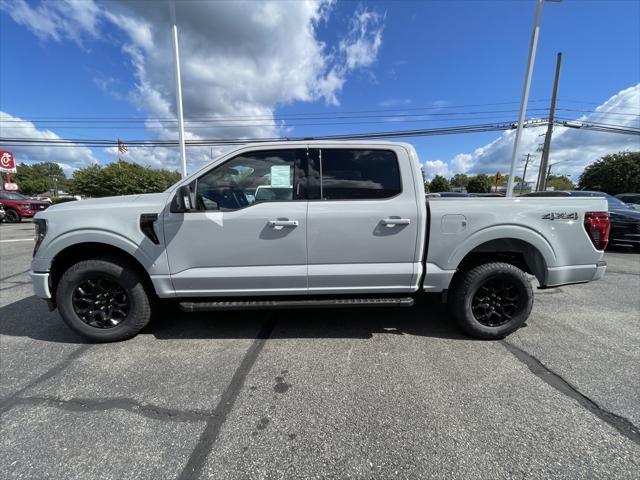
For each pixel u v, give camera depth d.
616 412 2.24
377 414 2.22
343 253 3.13
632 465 1.82
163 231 3.05
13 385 2.56
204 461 1.85
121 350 3.12
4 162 24.59
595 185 39.56
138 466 1.82
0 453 1.90
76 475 1.76
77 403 2.35
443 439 2.00
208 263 3.11
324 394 2.44
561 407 2.30
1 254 8.03
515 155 9.19
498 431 2.07
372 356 3.00
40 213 3.16
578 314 4.05
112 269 3.12
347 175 3.14
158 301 3.52
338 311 4.10
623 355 3.03
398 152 3.17
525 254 3.38
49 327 3.65
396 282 3.23
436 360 2.93
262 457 1.88
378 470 1.79
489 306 3.32
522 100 9.02
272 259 3.11
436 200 3.19
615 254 8.51
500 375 2.69
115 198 3.32
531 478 1.74
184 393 2.46
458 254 3.18
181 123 9.80
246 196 3.17
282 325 3.68
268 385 2.56
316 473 1.77
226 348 3.16
